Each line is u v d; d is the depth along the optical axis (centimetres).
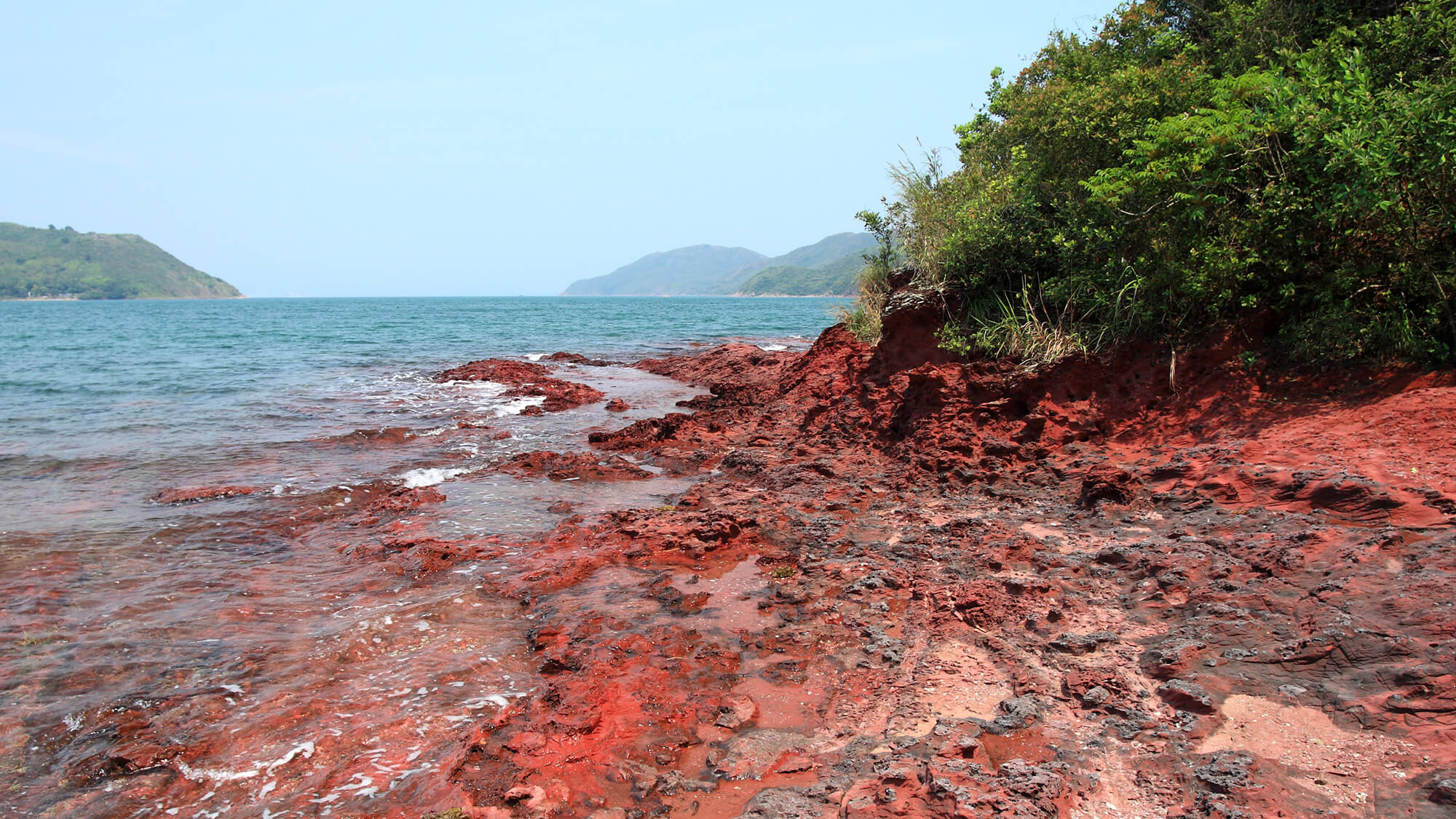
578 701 475
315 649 564
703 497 915
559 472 1072
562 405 1656
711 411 1500
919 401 1015
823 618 582
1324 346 786
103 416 1547
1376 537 493
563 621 598
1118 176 935
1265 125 812
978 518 741
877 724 443
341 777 419
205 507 924
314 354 3017
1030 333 982
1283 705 383
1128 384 912
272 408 1642
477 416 1562
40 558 751
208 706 488
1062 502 761
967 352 1046
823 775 400
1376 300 784
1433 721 336
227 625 605
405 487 1011
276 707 487
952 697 457
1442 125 693
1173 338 916
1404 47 913
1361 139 726
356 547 780
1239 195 884
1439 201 713
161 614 626
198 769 431
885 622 567
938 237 1190
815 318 6381
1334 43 957
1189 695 402
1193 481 694
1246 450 697
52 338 4044
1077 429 896
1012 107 1205
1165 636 477
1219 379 844
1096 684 437
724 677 508
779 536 766
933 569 646
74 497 970
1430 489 529
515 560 736
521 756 424
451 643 573
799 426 1260
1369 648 391
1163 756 368
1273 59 1081
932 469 902
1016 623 532
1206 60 1186
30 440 1309
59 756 445
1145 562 575
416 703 493
